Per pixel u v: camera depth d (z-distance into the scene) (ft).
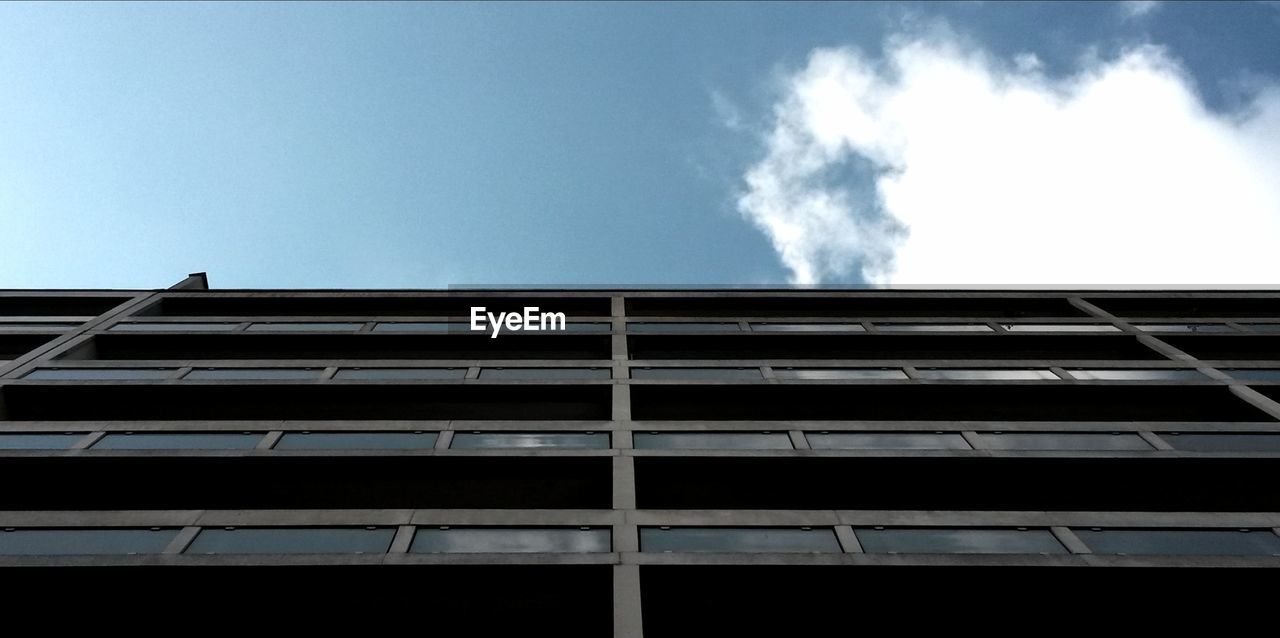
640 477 55.36
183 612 43.45
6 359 78.13
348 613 43.62
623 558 43.86
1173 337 81.41
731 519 48.11
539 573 43.73
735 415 67.97
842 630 43.96
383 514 48.06
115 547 45.19
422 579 43.70
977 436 59.31
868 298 97.40
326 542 45.93
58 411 65.57
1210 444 57.82
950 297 97.76
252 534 46.60
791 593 43.96
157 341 79.97
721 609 43.86
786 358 80.84
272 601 43.55
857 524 47.78
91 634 42.91
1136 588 43.70
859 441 58.95
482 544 45.93
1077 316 94.27
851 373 72.54
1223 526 47.32
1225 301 96.94
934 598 44.21
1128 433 59.41
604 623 43.42
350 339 81.05
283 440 58.23
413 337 81.05
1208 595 43.73
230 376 71.10
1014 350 82.53
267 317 86.94
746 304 97.09
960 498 55.72
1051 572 43.50
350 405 67.82
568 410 67.97
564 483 55.47
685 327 85.40
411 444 58.29
